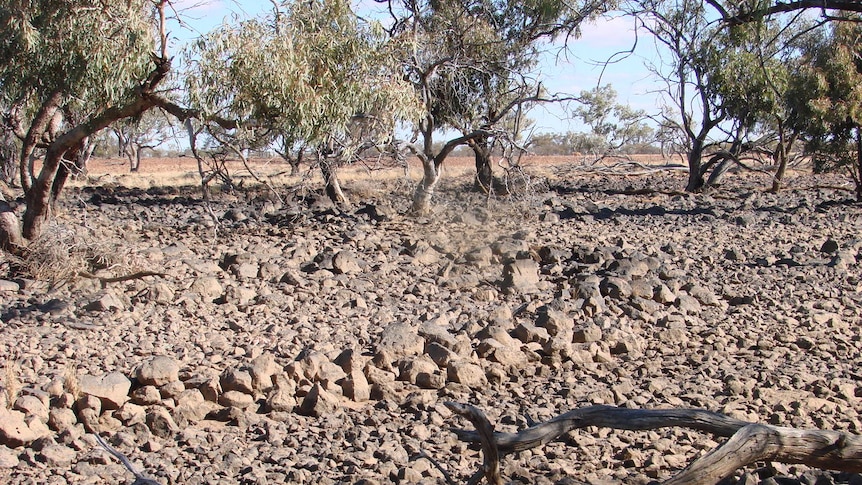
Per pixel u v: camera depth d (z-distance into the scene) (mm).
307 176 20422
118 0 11289
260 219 21375
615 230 19312
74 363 7891
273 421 6734
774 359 8750
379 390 7375
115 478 5547
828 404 7113
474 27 22875
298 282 12172
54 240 12289
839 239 17453
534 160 64938
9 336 8883
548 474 5551
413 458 5938
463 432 4684
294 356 8367
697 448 6141
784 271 13742
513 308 11070
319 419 6797
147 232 18188
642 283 11594
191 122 12914
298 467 5770
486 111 23875
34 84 12062
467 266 13812
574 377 8125
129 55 11102
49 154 12164
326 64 13203
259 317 10117
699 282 12906
